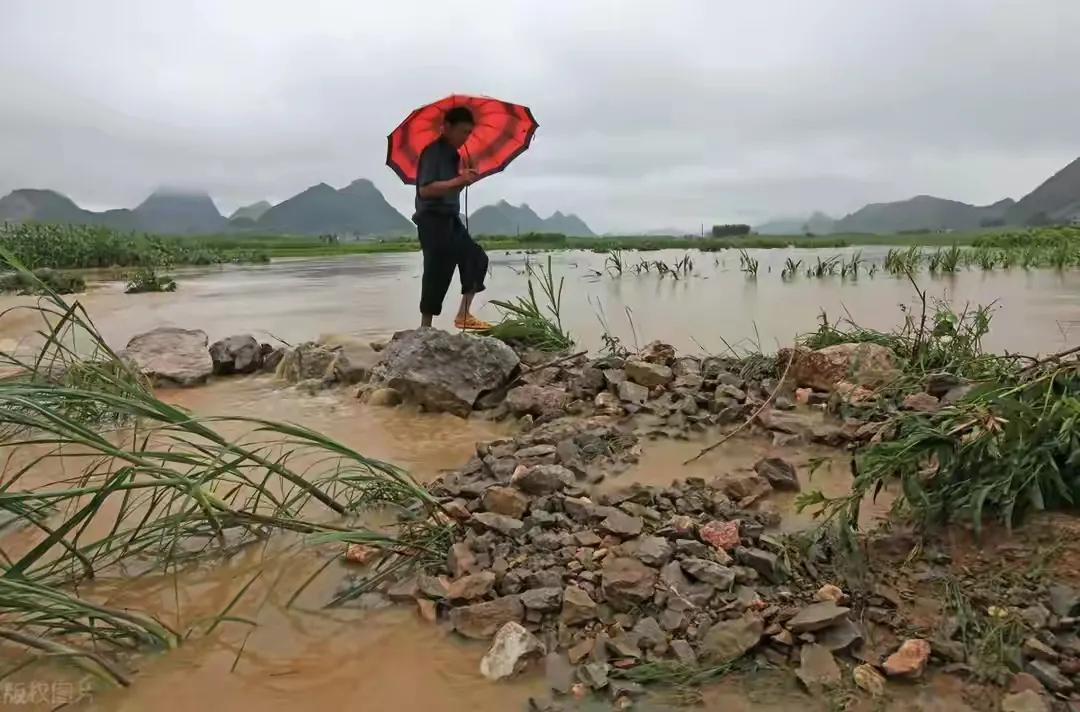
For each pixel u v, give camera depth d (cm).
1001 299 924
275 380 604
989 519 264
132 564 278
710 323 799
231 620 233
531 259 2094
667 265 1641
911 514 278
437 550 281
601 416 454
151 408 288
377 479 321
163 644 224
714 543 269
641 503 313
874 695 193
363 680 208
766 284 1220
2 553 250
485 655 218
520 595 241
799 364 500
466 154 724
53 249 1991
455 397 489
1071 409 271
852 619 224
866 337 568
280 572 272
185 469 386
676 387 497
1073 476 262
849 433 393
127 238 2230
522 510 306
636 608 236
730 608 231
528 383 525
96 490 250
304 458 398
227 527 286
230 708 197
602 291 1140
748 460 378
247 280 1545
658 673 205
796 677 201
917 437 278
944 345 528
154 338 633
